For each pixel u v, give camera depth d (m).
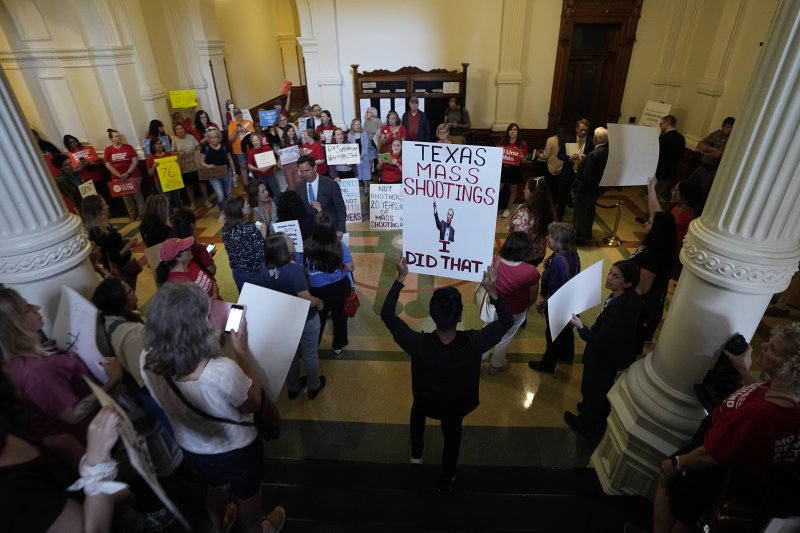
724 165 2.05
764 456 1.64
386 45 9.13
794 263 1.97
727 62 7.32
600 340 2.86
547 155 7.04
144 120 8.23
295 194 4.33
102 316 2.32
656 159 3.41
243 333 2.34
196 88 9.55
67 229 2.35
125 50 7.64
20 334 1.86
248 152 7.06
